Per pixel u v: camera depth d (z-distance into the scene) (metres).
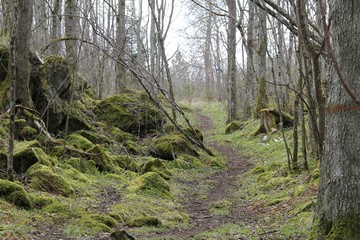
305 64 6.79
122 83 18.36
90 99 17.06
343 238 4.54
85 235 6.58
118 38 18.98
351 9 4.58
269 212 8.34
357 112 4.56
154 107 17.42
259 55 19.62
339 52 4.67
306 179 9.43
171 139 15.11
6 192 7.24
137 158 13.48
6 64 11.60
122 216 8.02
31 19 11.34
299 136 15.47
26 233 6.13
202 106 41.38
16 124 10.67
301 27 4.71
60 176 8.80
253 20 20.47
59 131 12.71
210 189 11.65
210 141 21.59
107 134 14.77
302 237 6.00
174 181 12.00
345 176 4.64
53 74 13.05
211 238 6.72
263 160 14.88
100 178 10.55
